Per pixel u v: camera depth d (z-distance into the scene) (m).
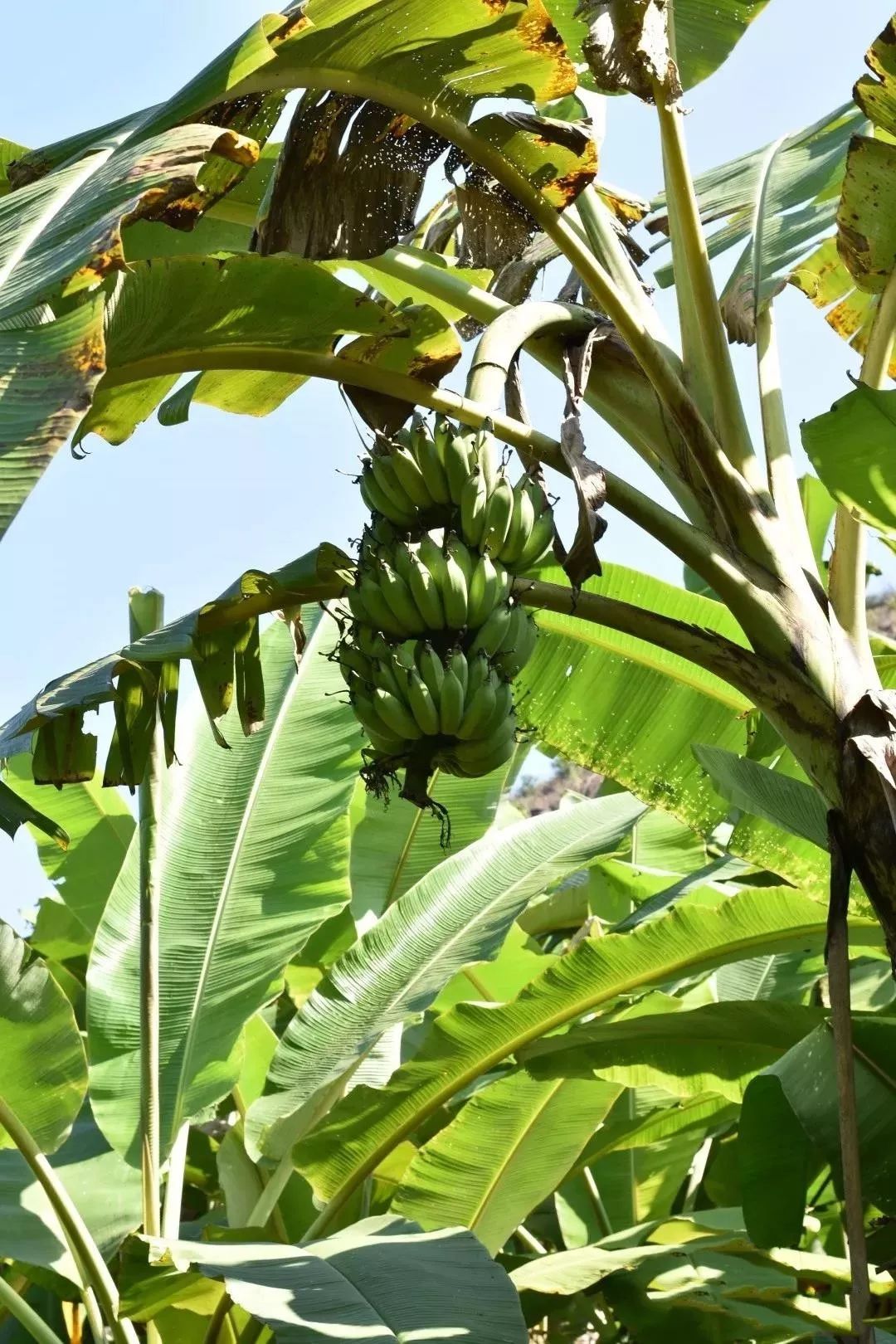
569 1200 6.79
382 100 4.98
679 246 5.19
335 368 5.08
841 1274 5.57
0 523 4.06
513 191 5.05
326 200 5.17
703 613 5.91
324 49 4.87
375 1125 5.74
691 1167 7.37
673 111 5.08
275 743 6.39
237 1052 5.96
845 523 5.18
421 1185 5.91
